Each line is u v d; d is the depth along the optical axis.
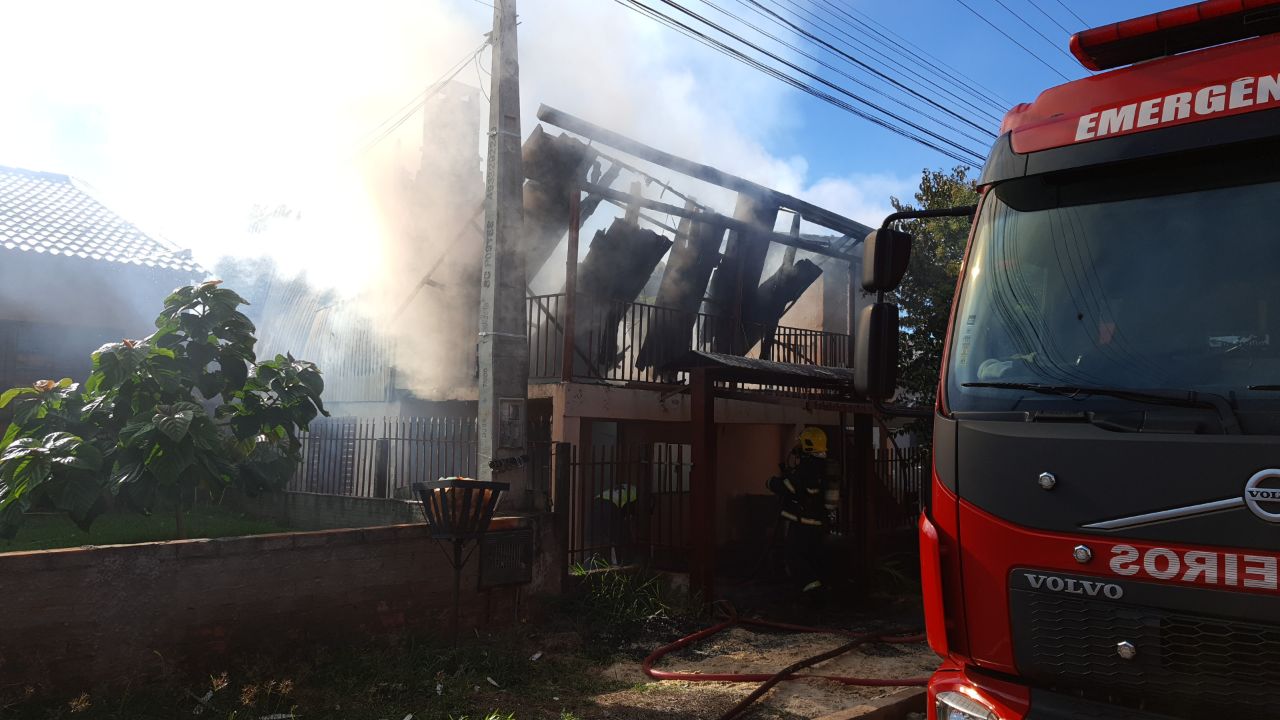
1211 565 2.60
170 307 7.20
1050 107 3.53
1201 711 2.63
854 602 9.22
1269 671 2.50
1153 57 3.59
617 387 10.23
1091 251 3.24
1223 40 3.43
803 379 9.35
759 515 12.81
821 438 9.23
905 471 12.02
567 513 7.61
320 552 5.59
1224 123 3.03
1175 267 3.05
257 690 4.84
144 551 4.77
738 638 7.27
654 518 11.01
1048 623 2.89
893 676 6.14
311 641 5.51
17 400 6.68
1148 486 2.72
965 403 3.25
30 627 4.34
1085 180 3.35
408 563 6.11
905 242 3.78
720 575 10.34
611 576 7.88
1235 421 2.68
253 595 5.23
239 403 7.68
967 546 3.11
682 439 12.47
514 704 5.27
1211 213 3.05
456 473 7.96
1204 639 2.61
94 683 4.53
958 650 3.13
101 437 6.58
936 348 11.41
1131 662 2.72
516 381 7.52
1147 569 2.71
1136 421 2.83
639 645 6.93
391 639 5.91
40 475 5.65
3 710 4.18
